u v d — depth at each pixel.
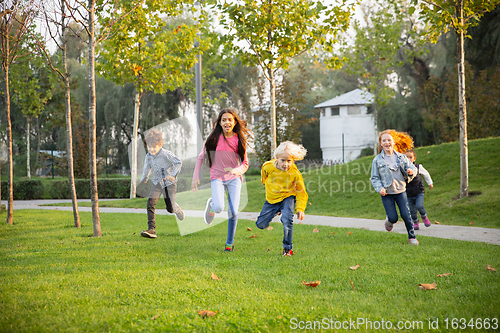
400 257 4.70
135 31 11.04
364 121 38.28
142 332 2.49
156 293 3.26
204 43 13.49
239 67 32.28
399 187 5.88
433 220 8.79
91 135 7.09
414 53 21.62
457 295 3.16
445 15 9.55
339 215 10.66
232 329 2.54
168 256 4.93
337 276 3.81
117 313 2.79
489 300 2.98
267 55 11.23
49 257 4.93
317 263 4.42
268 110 22.52
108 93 34.28
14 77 10.73
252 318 2.70
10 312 2.79
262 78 23.61
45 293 3.25
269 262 4.51
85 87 34.69
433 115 25.08
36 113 11.49
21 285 3.50
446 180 11.41
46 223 9.34
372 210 10.70
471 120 20.50
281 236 6.74
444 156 13.05
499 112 20.34
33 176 34.38
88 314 2.78
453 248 5.28
